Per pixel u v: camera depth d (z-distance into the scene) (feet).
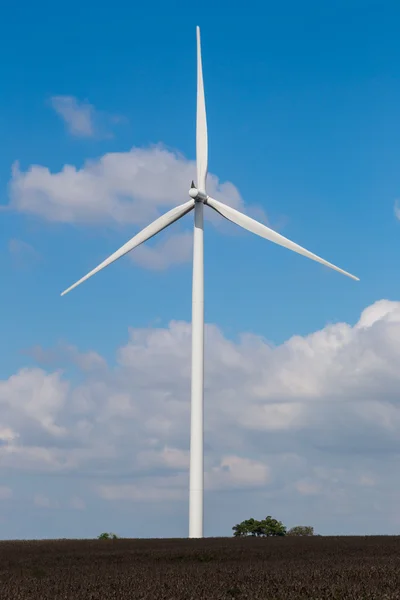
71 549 130.41
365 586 73.26
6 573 95.71
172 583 78.69
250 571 89.10
